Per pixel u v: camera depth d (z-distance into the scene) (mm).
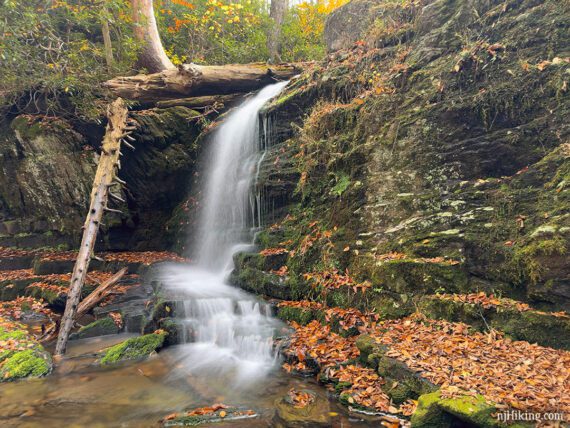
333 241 6637
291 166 8648
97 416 3971
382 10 9180
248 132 10680
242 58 16000
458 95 6012
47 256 10672
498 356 3873
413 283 5219
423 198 5824
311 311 6039
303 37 17297
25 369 5039
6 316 7723
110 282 7883
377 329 5004
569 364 3619
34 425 3783
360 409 3818
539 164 4977
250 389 4574
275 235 8031
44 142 11273
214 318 6531
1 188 11430
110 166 7730
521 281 4488
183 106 12648
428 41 7031
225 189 10656
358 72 8391
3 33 9188
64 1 10906
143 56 12547
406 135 6363
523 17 5797
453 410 3090
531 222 4688
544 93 5230
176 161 12562
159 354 5809
